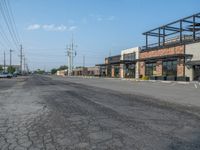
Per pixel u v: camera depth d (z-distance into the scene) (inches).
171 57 1860.2
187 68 1779.0
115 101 581.9
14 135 277.9
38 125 325.7
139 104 531.8
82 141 253.4
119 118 370.9
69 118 370.6
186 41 1831.9
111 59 3422.7
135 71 2628.0
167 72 2016.5
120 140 256.7
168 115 399.9
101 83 1561.3
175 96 714.2
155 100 612.1
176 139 261.9
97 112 423.2
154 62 2222.0
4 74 2856.8
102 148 231.5
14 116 388.5
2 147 236.1
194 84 1422.2
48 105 509.7
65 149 229.1
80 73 5413.4
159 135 276.8
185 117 384.2
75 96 699.4
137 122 343.6
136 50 2630.4
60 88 1050.1
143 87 1142.3
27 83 1521.9
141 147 234.4
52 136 272.7
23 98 643.5
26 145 241.8
